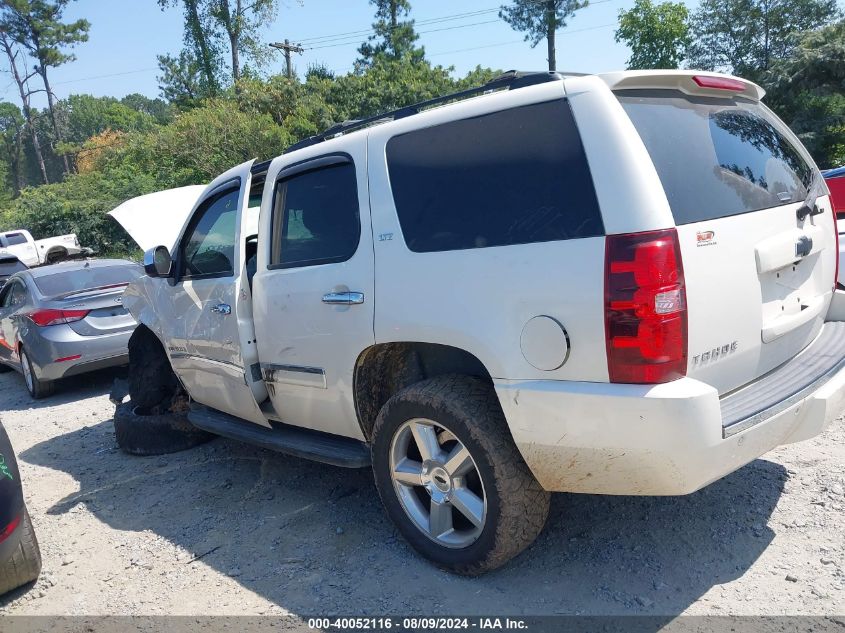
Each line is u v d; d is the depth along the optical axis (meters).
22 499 3.29
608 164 2.54
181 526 4.06
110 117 100.75
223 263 4.34
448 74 37.44
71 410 7.35
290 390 3.84
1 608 3.39
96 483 4.96
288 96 32.69
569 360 2.58
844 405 3.08
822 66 28.81
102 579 3.55
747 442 2.59
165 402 5.54
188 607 3.19
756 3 37.31
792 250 3.01
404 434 3.24
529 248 2.68
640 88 2.80
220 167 28.73
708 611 2.75
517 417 2.73
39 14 63.00
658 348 2.42
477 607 2.92
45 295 8.00
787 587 2.85
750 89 3.34
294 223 3.74
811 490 3.60
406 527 3.30
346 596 3.12
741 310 2.72
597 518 3.56
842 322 3.56
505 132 2.85
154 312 5.10
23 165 81.50
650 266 2.41
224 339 4.20
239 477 4.73
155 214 7.20
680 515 3.51
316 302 3.50
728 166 2.93
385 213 3.21
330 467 4.71
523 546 2.97
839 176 6.71
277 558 3.54
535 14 41.06
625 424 2.48
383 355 3.44
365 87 34.50
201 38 44.22
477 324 2.81
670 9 42.06
